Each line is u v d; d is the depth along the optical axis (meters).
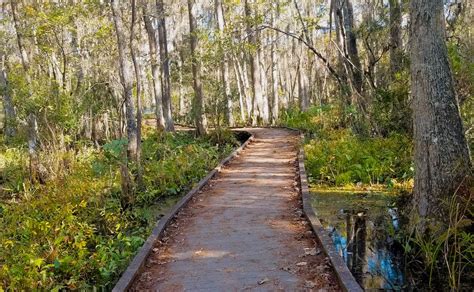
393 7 14.12
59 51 21.42
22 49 17.03
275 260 5.62
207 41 22.98
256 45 20.89
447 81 6.75
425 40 6.74
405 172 10.81
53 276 6.07
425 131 6.75
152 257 5.95
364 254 6.61
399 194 9.41
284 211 7.94
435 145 6.65
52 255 6.50
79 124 17.58
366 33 16.02
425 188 6.70
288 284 4.91
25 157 15.49
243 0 28.59
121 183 10.44
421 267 6.09
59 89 14.77
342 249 6.81
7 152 18.88
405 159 11.27
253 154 15.88
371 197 9.78
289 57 46.59
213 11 34.00
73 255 6.70
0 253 6.57
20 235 7.75
